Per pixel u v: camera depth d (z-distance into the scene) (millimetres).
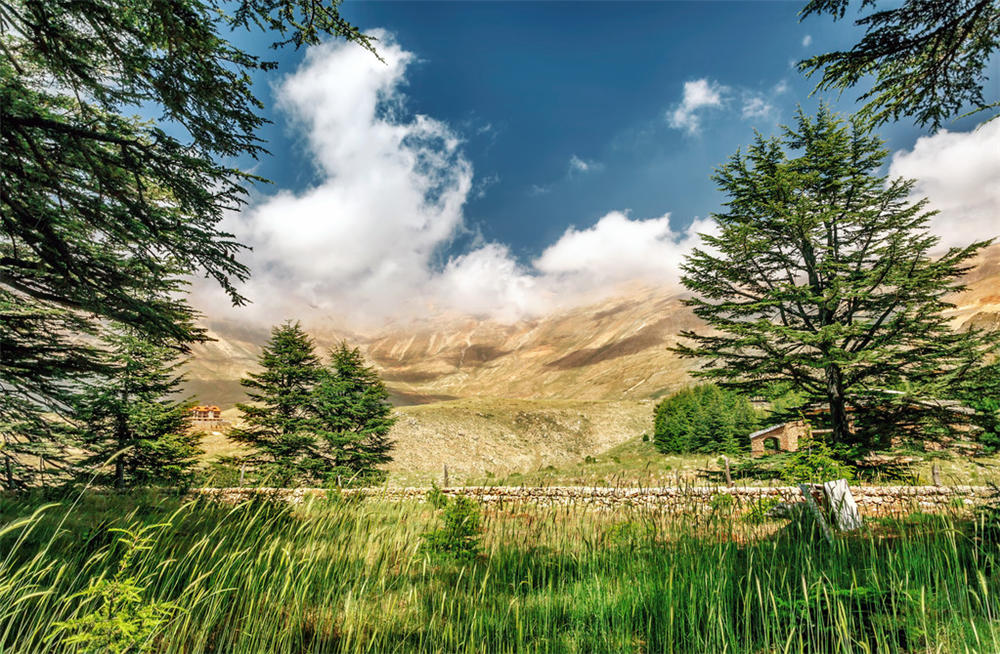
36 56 6965
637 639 3807
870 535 4598
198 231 8375
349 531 5613
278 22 6133
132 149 7586
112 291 9070
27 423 11562
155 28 6234
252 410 25531
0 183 7383
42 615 3164
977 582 3637
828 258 17734
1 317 10117
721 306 18578
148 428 18516
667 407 56094
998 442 14227
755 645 3426
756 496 9828
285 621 3891
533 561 5535
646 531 6062
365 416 27359
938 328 15656
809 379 17375
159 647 3309
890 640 3178
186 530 5957
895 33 6230
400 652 3617
